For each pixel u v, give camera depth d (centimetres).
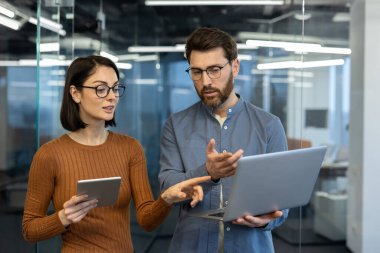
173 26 321
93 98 142
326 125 305
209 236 155
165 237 333
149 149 330
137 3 316
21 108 351
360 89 298
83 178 144
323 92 304
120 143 155
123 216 149
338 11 297
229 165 125
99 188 125
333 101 303
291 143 309
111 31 314
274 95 311
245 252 153
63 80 223
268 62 310
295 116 308
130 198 152
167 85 326
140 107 327
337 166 307
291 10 304
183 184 133
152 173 331
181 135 161
